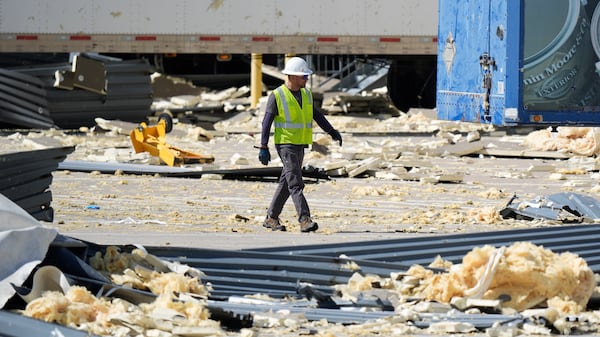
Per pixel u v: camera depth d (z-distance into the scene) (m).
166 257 25.88
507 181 52.56
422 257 28.09
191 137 74.94
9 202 22.66
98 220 37.78
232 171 53.06
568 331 20.56
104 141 72.31
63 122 82.50
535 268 22.20
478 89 70.06
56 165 36.97
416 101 102.19
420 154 64.12
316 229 35.50
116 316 19.38
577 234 31.61
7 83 79.38
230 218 38.41
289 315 21.34
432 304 22.09
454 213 40.59
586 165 58.00
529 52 66.31
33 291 20.42
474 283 22.42
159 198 45.09
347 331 20.33
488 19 68.56
